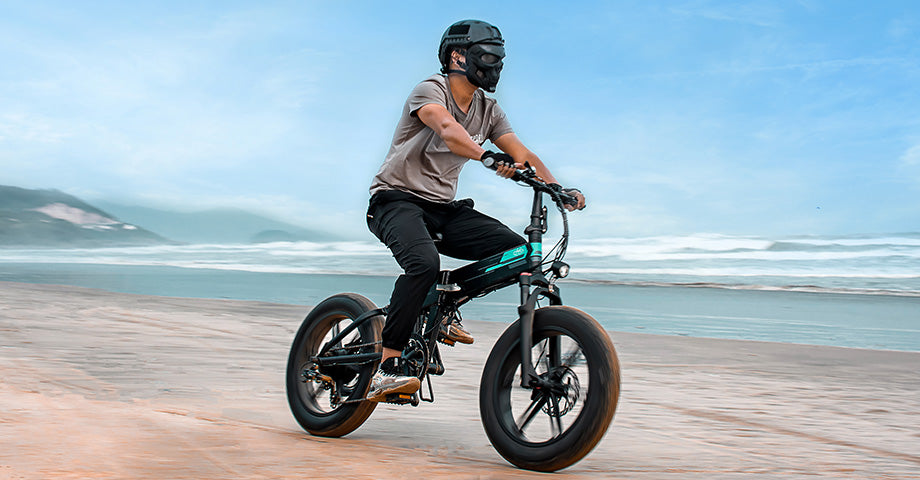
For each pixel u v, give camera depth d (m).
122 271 16.89
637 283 14.95
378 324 3.14
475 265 2.90
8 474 2.06
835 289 13.66
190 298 9.46
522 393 2.86
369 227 3.20
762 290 13.35
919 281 14.99
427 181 3.01
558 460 2.45
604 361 2.42
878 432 3.33
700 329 7.77
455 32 2.96
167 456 2.38
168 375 4.20
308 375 3.19
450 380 4.42
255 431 2.96
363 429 3.19
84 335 5.73
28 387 3.57
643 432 3.19
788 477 2.51
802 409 3.82
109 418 2.95
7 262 22.31
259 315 7.74
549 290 2.73
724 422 3.45
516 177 2.71
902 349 6.60
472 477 2.35
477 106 3.10
